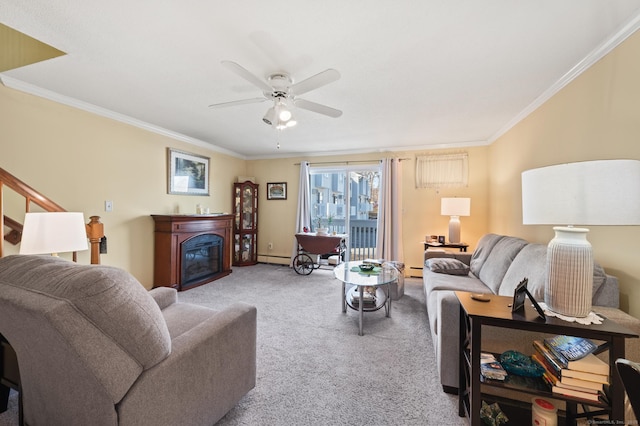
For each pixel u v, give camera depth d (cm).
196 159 443
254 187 548
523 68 206
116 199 324
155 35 170
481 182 427
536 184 128
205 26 161
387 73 215
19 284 101
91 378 94
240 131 388
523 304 140
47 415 113
